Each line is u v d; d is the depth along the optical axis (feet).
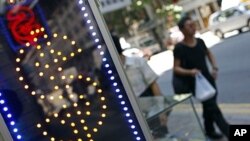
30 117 6.13
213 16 59.82
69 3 6.13
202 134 10.30
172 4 80.94
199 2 77.15
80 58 6.20
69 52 6.19
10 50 6.00
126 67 12.96
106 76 6.23
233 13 57.06
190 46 15.19
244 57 32.07
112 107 6.27
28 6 6.04
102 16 6.21
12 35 6.00
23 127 6.09
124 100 6.25
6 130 5.96
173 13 80.48
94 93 6.26
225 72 28.14
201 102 15.20
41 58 6.13
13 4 5.98
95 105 6.27
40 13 6.09
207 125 15.31
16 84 6.06
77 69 6.22
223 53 37.81
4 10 5.95
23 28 6.04
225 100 20.72
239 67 28.58
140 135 6.29
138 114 6.25
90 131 6.32
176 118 9.71
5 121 6.01
